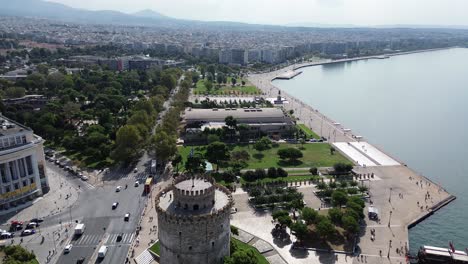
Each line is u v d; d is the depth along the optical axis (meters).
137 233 187.88
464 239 197.25
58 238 184.50
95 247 177.38
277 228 192.88
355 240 184.25
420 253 174.62
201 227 117.38
